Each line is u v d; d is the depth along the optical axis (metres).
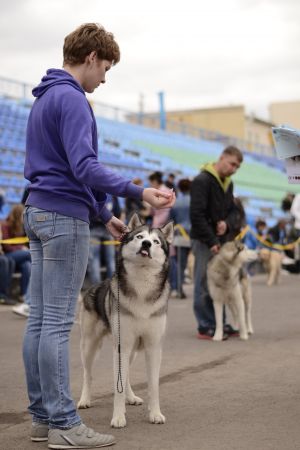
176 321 9.32
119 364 4.10
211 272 7.55
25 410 4.48
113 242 10.59
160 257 4.07
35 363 3.75
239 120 60.66
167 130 33.28
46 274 3.64
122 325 4.09
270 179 38.06
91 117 3.65
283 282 16.97
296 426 3.93
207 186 7.69
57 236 3.60
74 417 3.63
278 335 7.89
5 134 18.94
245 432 3.83
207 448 3.54
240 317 7.67
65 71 3.75
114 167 23.08
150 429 3.97
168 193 3.58
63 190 3.61
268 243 16.02
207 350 6.85
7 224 11.34
